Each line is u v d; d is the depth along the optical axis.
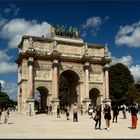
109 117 37.81
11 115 82.69
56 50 93.38
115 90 134.50
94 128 40.47
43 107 98.12
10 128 40.59
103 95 102.19
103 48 103.88
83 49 99.69
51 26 98.56
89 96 106.06
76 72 98.38
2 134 32.69
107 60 102.00
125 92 136.38
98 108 40.16
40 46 93.88
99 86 102.00
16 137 29.67
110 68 141.62
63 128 40.41
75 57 97.75
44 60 93.94
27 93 90.62
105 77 102.31
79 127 42.06
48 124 48.06
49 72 94.31
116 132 35.22
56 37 96.62
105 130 37.59
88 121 55.25
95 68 102.12
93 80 101.19
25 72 91.56
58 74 94.94
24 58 92.00
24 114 87.50
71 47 98.62
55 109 91.06
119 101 135.00
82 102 98.19
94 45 102.06
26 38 92.69
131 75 144.25
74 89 102.62
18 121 56.41
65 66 96.81
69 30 100.50
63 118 66.12
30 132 35.09
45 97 98.06
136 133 34.06
